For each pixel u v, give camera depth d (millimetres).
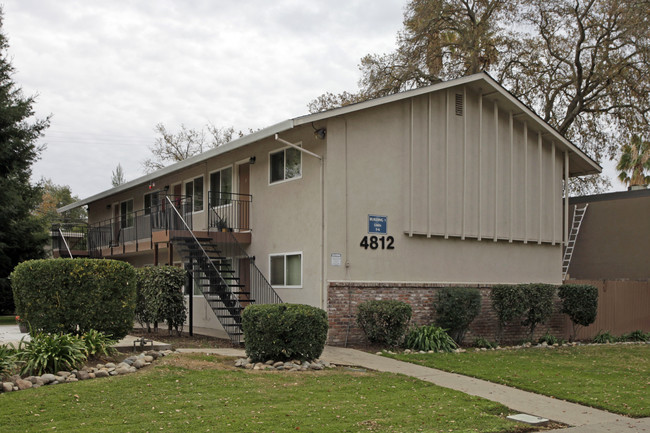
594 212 25109
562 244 21125
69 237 34062
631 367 13906
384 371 12250
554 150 20859
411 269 17375
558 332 20156
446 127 18250
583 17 29547
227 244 19531
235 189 20453
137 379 10211
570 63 30609
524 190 19984
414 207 17500
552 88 31203
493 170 19219
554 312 19906
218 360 12477
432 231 17719
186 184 23922
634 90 28500
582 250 25172
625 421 9141
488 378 11867
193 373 10844
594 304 19094
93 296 12117
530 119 19891
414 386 10930
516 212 19719
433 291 17641
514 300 17562
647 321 22047
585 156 21312
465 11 32125
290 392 9891
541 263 20391
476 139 18906
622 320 21500
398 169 17375
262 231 18844
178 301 16641
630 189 26047
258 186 19203
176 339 16156
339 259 16156
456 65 32094
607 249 24328
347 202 16438
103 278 12273
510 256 19594
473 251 18719
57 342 10633
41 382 9836
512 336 19109
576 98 30859
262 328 12109
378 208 16922
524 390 11086
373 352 14828
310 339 12383
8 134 27078
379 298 16688
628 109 29516
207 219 20781
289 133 17719
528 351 16297
